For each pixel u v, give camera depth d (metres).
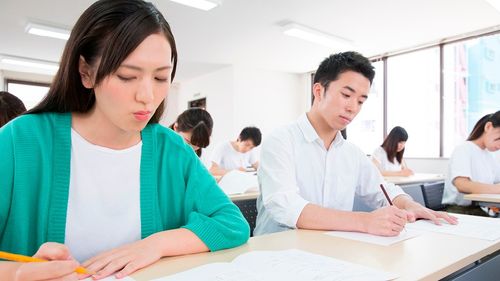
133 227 0.76
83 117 0.73
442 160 4.67
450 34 4.47
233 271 0.60
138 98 0.58
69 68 0.64
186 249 0.70
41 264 0.52
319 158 1.34
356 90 1.17
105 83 0.58
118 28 0.56
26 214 0.66
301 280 0.57
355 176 1.40
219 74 6.42
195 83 7.12
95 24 0.58
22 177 0.65
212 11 3.75
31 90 6.48
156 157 0.81
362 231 0.92
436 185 2.33
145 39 0.57
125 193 0.76
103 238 0.74
